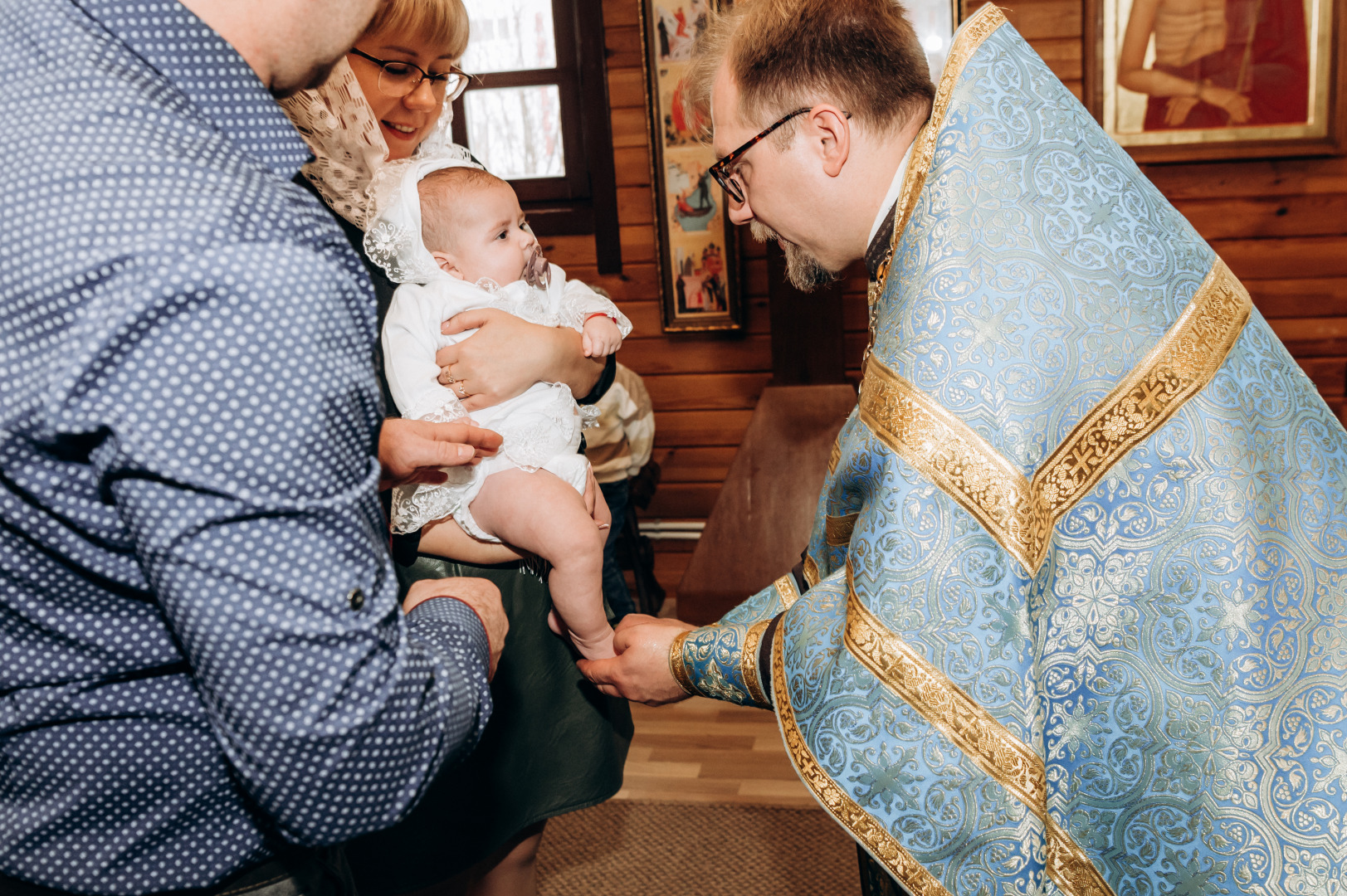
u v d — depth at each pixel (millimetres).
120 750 791
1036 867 959
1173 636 986
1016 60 1062
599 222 3910
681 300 3850
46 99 695
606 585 1606
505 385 1379
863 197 1146
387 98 1474
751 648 1152
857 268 3805
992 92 1035
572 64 3812
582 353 1485
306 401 687
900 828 976
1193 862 992
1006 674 959
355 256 783
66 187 662
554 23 3785
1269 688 978
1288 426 1052
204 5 765
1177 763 990
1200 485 984
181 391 651
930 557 972
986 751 955
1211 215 3578
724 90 1175
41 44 718
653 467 3582
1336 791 974
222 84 762
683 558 4105
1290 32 3330
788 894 2189
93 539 730
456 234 1471
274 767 716
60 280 654
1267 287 3605
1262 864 976
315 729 708
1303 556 1012
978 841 961
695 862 2320
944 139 1029
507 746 1434
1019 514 966
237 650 682
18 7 742
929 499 978
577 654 1507
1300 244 3541
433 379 1373
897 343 1019
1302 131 3404
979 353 981
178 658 792
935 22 3369
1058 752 1005
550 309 1576
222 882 867
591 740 1524
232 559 673
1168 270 1033
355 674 730
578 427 1481
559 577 1340
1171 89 3455
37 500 706
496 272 1486
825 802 1000
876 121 1108
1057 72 3541
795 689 1048
